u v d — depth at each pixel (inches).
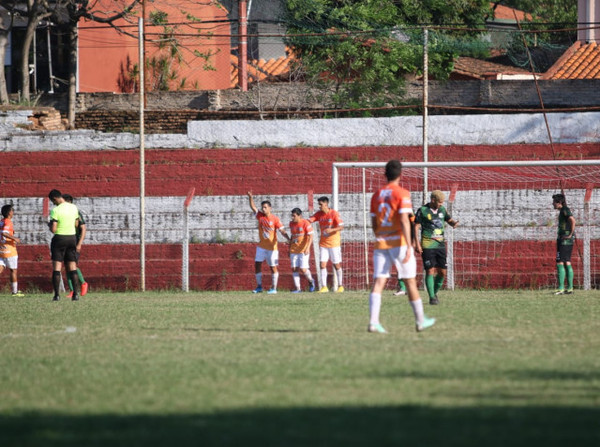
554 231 3213.6
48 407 911.0
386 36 3799.2
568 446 708.0
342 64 4057.6
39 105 4185.5
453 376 1045.2
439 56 4143.7
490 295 2539.4
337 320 1766.7
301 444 723.4
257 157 3570.4
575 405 874.1
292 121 3663.9
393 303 2223.2
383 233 1470.2
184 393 970.1
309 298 2490.2
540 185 3361.2
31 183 3511.3
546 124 3250.5
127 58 4579.2
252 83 4613.7
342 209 3358.8
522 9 7372.1
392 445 715.4
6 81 4411.9
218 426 796.6
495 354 1226.6
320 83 4067.4
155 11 4525.1
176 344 1405.0
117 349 1359.5
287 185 3442.4
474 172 3400.6
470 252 3221.0
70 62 4106.8
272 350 1299.2
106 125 4097.0
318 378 1045.8
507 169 3380.9
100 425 813.2
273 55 5816.9
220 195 3449.8
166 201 3417.8
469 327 1593.3
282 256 3294.8
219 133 3678.6
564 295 2529.5
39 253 3353.8
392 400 908.0
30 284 3299.7
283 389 980.6
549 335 1462.8
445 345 1327.5
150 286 3245.6
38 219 3390.7
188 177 3506.4
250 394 956.0
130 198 3430.1
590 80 3828.7
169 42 4352.9
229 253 3297.2
